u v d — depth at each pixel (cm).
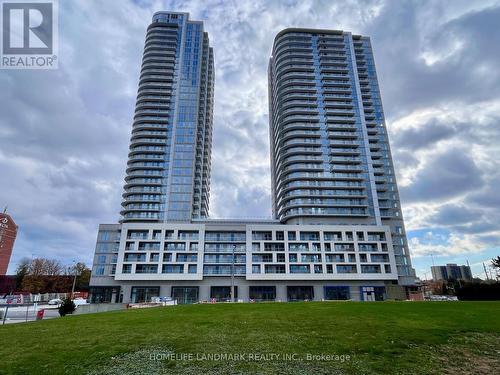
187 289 8062
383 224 9825
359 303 2772
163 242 8438
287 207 9800
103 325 1809
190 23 12900
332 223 9475
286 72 11912
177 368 1016
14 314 4266
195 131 11081
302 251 8500
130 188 10419
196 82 11875
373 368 1007
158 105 11325
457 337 1383
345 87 11588
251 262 8312
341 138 10725
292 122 11012
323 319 1842
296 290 8175
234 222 10031
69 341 1400
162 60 12112
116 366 1042
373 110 11338
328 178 9969
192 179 10406
